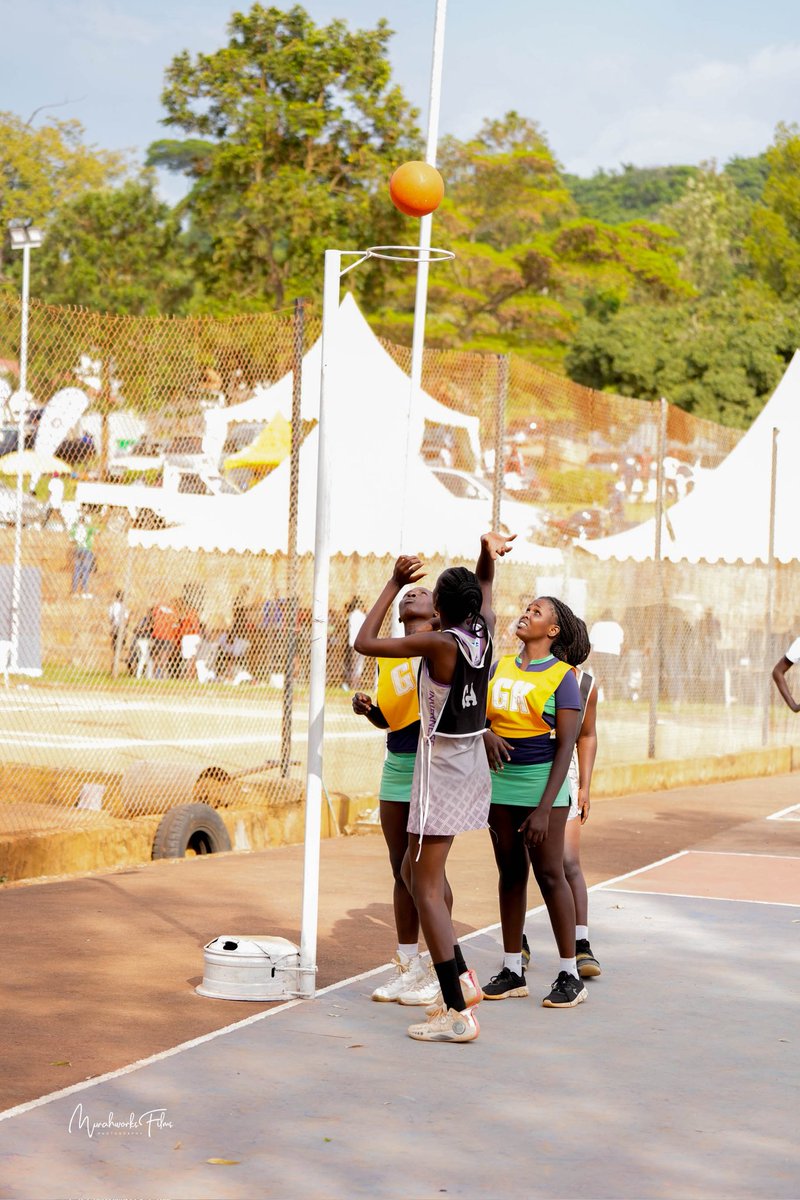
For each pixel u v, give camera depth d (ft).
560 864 41.09
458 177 469.16
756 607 127.24
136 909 52.29
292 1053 35.55
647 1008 40.96
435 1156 28.89
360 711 41.27
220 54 273.75
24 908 52.01
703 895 58.44
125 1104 31.27
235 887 57.11
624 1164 28.71
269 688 107.96
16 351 90.22
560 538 107.45
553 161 468.34
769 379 258.98
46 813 67.82
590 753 45.44
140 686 113.50
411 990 40.81
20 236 165.68
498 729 41.16
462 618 37.45
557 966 46.14
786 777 109.70
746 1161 29.07
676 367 260.83
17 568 100.12
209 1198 26.37
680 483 119.14
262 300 283.38
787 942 49.65
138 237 365.40
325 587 40.55
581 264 437.17
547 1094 33.06
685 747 107.55
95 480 106.32
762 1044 37.47
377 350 97.40
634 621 110.32
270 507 102.27
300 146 279.90
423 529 93.76
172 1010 39.14
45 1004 39.27
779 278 383.24
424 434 110.83
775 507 115.34
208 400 102.94
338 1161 28.43
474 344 376.07
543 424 108.68
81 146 310.45
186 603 116.47
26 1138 28.99
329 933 49.42
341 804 74.74
